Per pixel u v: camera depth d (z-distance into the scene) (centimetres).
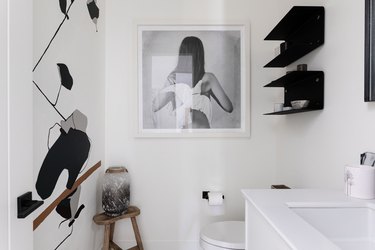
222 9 204
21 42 74
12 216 70
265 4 204
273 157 208
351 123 114
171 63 204
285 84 176
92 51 172
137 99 203
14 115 71
